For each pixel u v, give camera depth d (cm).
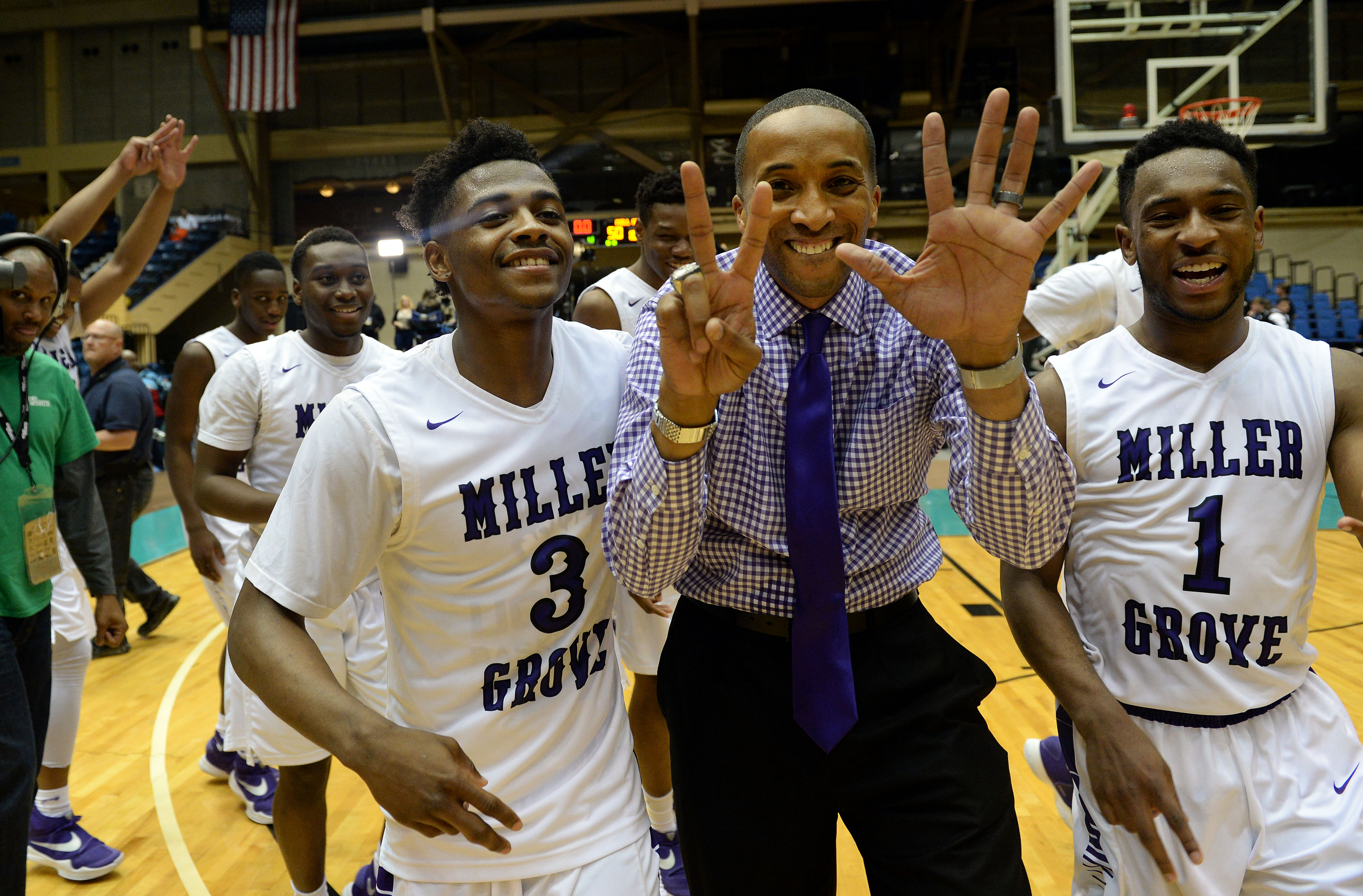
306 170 1806
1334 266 1579
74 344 1268
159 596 504
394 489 135
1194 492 153
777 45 1689
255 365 254
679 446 127
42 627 216
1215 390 155
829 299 145
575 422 144
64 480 243
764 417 145
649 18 1661
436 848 136
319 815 230
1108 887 162
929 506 858
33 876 269
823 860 151
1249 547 150
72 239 308
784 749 145
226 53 1631
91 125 1833
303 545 132
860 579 145
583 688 145
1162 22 689
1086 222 900
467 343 140
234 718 246
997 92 119
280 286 321
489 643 139
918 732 143
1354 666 405
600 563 146
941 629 154
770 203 115
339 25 1552
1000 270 120
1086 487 159
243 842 287
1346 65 1609
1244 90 680
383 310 1692
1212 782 150
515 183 136
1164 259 152
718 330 115
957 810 138
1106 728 146
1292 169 1619
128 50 1819
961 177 1628
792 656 141
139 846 285
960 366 126
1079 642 154
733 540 147
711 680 149
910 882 139
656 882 144
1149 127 697
